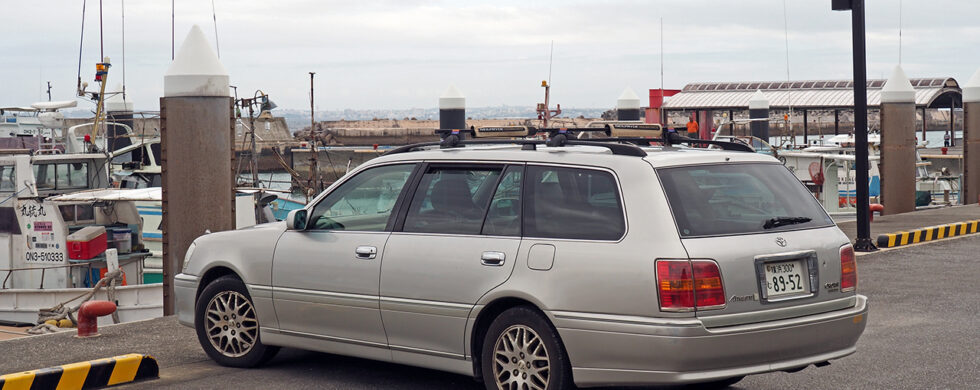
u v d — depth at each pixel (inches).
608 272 222.4
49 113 944.3
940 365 296.7
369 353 268.2
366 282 264.4
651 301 216.8
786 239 233.8
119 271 537.3
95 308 336.5
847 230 679.1
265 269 287.3
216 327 301.1
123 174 1006.4
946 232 661.3
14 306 655.1
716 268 219.1
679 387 270.8
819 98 1680.6
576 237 230.5
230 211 504.1
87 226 700.0
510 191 246.7
